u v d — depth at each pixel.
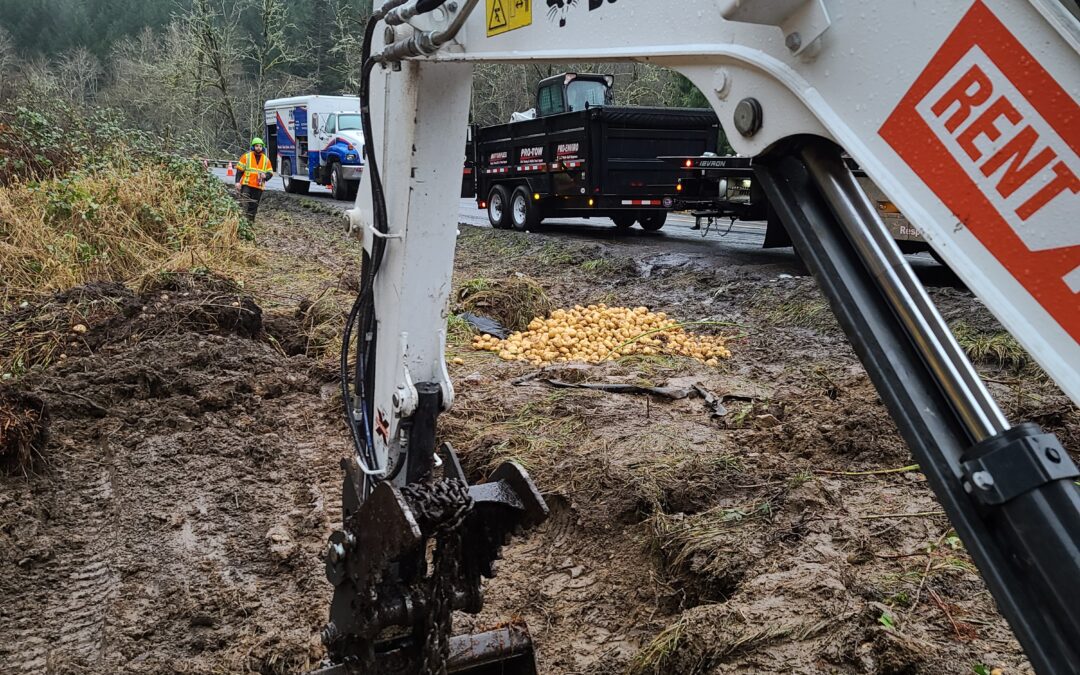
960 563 3.60
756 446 5.17
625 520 4.34
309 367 6.59
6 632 3.52
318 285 10.04
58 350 6.50
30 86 14.31
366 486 2.81
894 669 2.93
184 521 4.45
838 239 1.64
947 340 1.48
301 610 3.76
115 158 11.93
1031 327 1.22
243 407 5.83
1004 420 1.41
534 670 2.77
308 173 24.56
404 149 2.58
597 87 15.99
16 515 4.29
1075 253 1.17
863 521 4.07
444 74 2.52
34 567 3.96
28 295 7.92
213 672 3.33
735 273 10.80
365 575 2.28
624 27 1.93
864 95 1.42
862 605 3.30
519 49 2.24
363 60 2.72
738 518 4.12
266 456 5.19
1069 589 1.22
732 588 3.65
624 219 16.34
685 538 3.97
